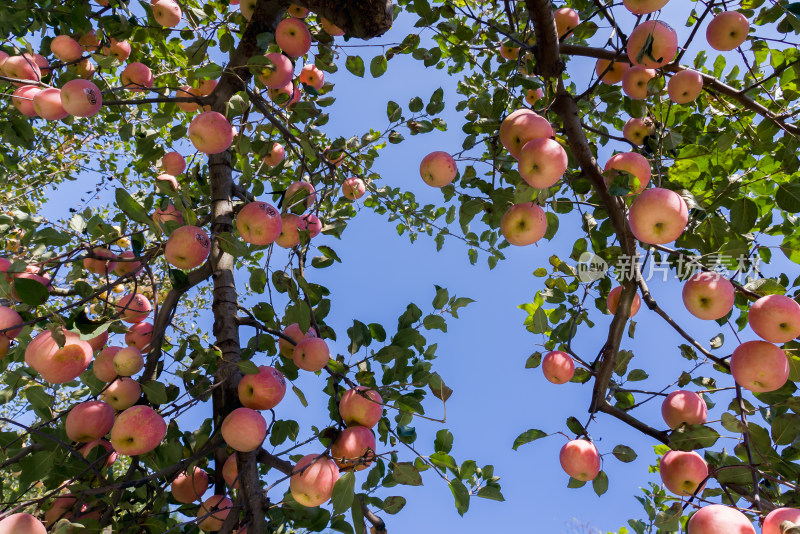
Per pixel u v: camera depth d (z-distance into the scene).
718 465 2.39
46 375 2.10
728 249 2.39
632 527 3.28
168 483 2.47
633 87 2.85
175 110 3.59
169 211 2.80
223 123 2.51
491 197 2.63
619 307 2.56
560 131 2.60
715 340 2.89
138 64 3.40
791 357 2.33
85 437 2.17
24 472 2.11
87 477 2.41
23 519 1.90
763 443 2.34
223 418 2.32
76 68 3.53
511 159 2.62
